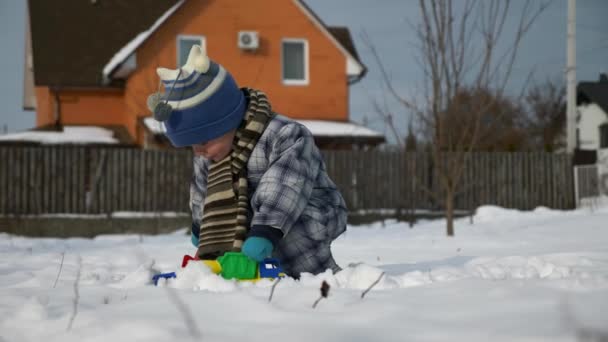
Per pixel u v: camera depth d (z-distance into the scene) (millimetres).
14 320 1977
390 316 1718
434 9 9180
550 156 16016
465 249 6785
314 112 18750
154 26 17438
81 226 13469
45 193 13695
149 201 14055
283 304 1989
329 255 3254
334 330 1590
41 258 5617
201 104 3043
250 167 3156
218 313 1861
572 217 11352
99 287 2662
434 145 9875
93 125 18891
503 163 15695
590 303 1705
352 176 14844
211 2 18156
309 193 3104
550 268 3223
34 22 19031
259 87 18375
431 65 9320
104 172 13922
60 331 1775
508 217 13414
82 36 19047
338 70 18938
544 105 35812
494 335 1465
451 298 1926
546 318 1583
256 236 2838
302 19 18688
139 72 17641
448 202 9695
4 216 13305
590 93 35219
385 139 17547
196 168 3566
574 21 17531
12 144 16656
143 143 17625
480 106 9742
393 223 14359
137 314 1886
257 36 18141
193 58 3086
